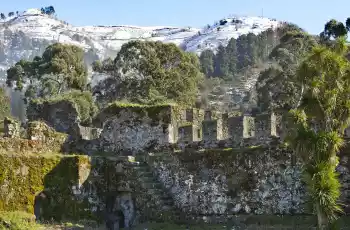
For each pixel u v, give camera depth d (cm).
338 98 2370
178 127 3266
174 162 3034
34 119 4894
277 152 2745
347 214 2552
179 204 2973
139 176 3005
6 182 2839
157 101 5759
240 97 8738
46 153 3116
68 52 7250
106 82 6738
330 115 2358
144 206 2955
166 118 3312
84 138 3544
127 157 3106
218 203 2861
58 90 6869
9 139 2989
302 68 2397
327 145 2211
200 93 7631
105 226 2911
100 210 2973
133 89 6366
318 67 2356
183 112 3428
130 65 6462
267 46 11944
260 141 2992
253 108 6938
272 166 2750
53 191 2941
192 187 2950
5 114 7094
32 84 7238
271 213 2723
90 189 2992
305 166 2284
